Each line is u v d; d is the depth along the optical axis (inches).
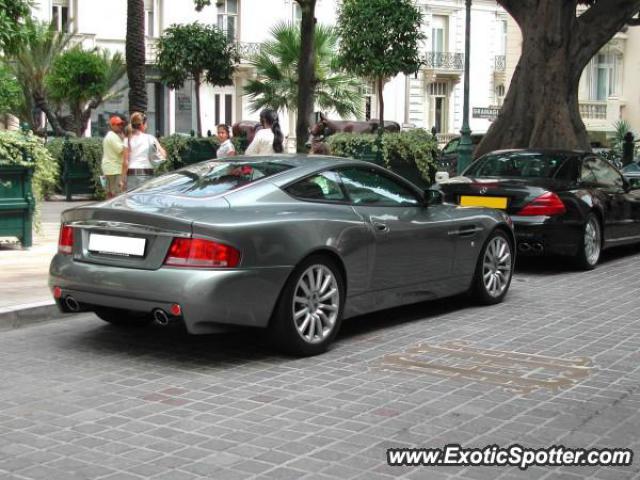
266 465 168.6
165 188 260.8
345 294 264.4
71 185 768.9
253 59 1147.3
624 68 1951.3
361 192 278.4
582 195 410.6
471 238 316.2
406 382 227.0
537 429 190.2
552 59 648.4
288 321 245.6
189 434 186.4
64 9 1374.3
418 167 730.2
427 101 1843.0
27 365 243.9
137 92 846.5
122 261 241.9
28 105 1021.2
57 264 257.4
